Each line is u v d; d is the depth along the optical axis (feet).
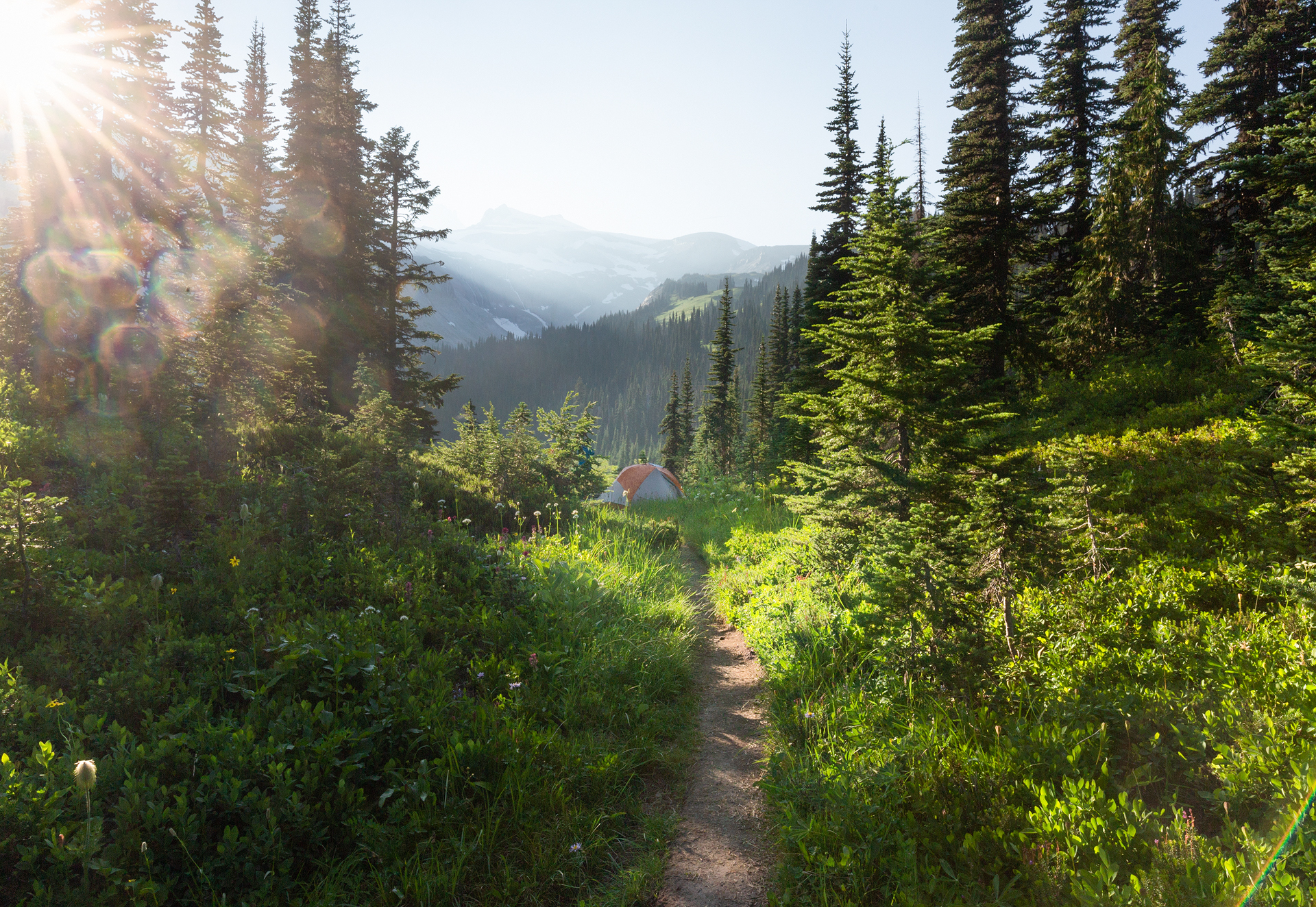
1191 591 20.71
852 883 11.91
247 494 28.68
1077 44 76.89
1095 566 22.22
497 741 16.08
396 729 15.78
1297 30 72.08
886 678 19.16
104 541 21.70
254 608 18.78
